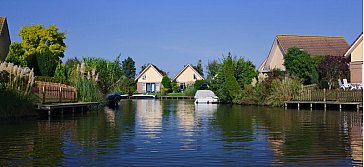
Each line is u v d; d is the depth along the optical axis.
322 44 46.06
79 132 14.54
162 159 9.63
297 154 10.21
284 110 28.59
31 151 10.54
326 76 34.94
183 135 13.84
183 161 9.45
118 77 46.50
